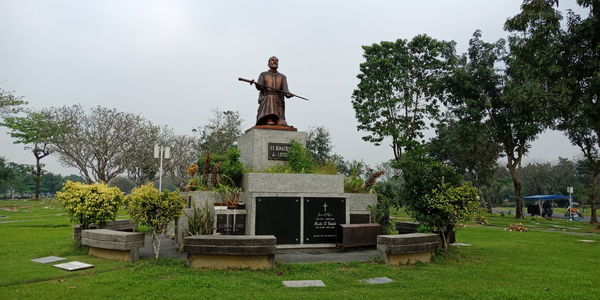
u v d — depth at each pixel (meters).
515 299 6.84
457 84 34.56
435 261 10.54
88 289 7.00
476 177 44.69
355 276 8.59
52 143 39.56
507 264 10.52
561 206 76.25
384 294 7.02
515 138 36.44
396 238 9.88
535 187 74.31
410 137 34.72
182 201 10.29
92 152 39.00
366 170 18.27
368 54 34.75
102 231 10.23
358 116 35.97
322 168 13.52
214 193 11.78
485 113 36.09
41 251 10.90
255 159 13.10
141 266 8.91
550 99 23.48
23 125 38.28
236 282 7.66
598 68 21.92
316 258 10.44
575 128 30.64
